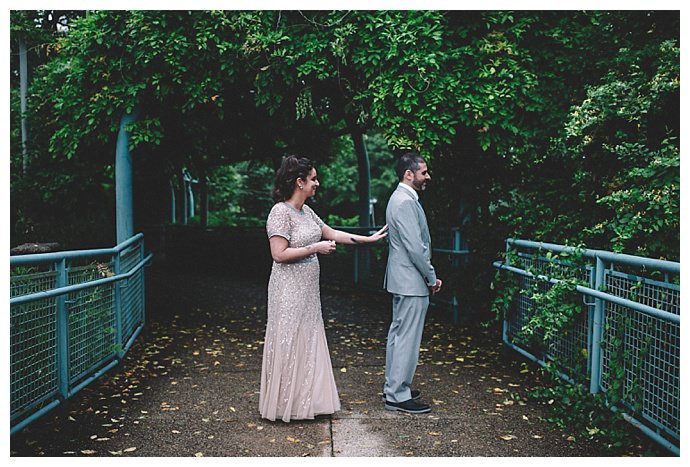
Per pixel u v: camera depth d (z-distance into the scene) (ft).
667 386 11.32
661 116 16.80
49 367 12.87
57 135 22.89
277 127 30.42
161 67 21.42
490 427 12.88
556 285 14.66
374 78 20.71
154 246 48.01
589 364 13.93
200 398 14.74
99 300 15.97
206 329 23.21
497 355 19.11
